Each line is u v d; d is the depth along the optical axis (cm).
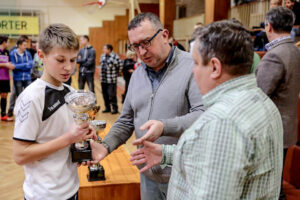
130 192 190
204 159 68
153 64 127
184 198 80
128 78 591
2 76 458
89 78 571
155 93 129
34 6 1116
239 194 67
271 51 182
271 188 73
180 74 126
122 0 1134
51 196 109
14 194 249
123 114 149
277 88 181
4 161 315
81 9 1164
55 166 110
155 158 112
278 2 264
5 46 463
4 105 475
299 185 256
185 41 866
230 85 74
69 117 116
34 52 585
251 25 571
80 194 183
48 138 110
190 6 1083
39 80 110
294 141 190
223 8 547
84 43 564
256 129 68
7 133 409
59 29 105
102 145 135
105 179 193
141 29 120
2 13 1082
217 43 71
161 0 923
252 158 67
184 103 126
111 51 530
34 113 104
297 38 338
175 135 116
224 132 66
